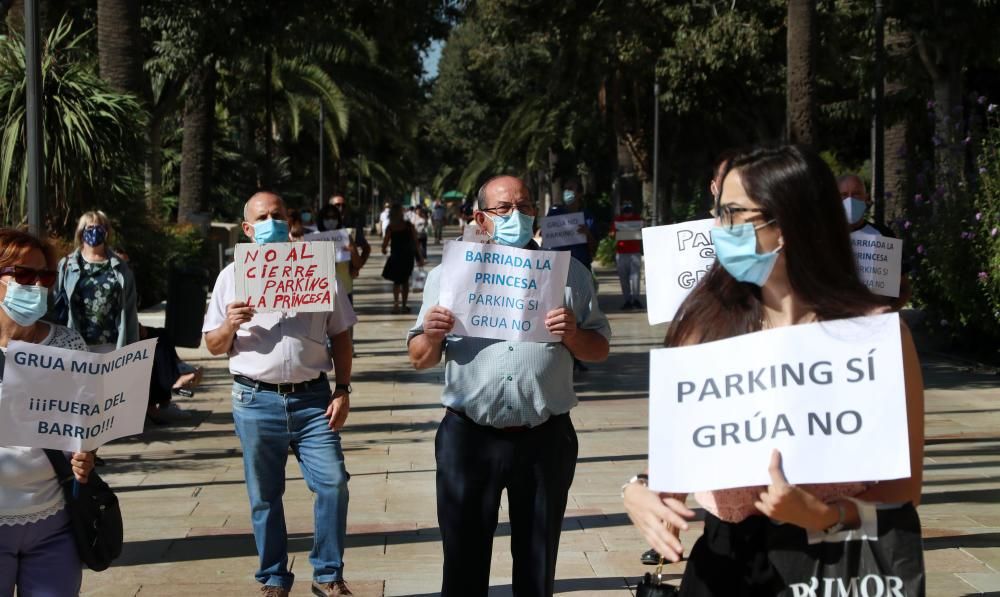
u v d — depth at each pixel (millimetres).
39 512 4047
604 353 4949
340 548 5840
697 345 2744
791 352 2688
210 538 7109
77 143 13453
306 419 5797
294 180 52312
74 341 4207
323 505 5785
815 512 2627
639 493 2879
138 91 15312
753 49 26516
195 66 20469
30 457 4008
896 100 24531
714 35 26484
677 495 2965
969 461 9164
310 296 5707
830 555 2717
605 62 29766
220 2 19500
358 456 9539
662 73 27578
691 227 5895
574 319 4750
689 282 5895
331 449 5793
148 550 6863
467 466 4773
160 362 10633
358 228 18516
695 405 2729
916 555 2691
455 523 4797
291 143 54344
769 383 2693
